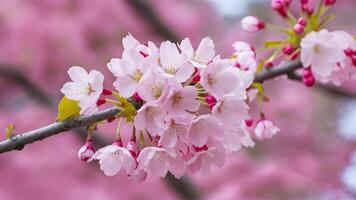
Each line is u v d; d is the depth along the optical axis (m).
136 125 2.40
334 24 11.59
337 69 3.19
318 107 11.79
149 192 8.84
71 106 2.60
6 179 8.52
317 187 10.02
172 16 10.22
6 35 9.09
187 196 8.02
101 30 9.06
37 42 9.02
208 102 2.48
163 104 2.36
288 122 10.95
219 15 11.58
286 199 9.44
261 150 10.75
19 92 9.41
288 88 11.34
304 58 3.09
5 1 9.21
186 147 2.53
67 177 8.70
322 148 10.92
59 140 8.80
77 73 2.56
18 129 8.80
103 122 2.64
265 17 12.38
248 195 9.18
